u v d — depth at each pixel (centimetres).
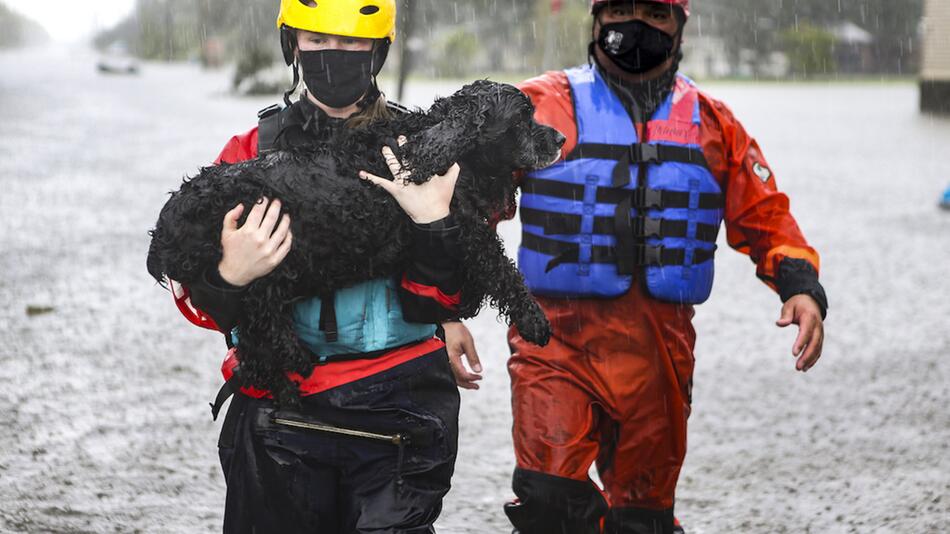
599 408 414
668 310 414
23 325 842
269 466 299
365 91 315
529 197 416
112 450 587
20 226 1280
